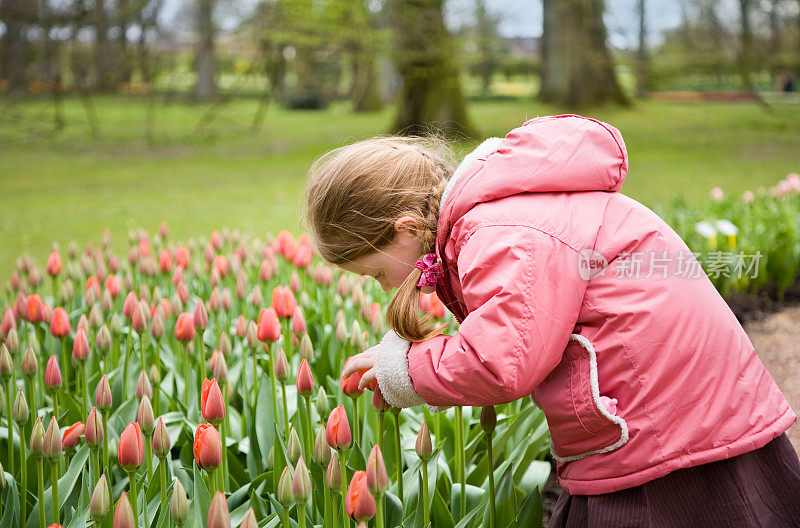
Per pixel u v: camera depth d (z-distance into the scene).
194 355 3.21
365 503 1.84
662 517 2.00
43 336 3.26
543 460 3.27
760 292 5.68
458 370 1.94
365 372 2.19
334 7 16.92
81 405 2.96
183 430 2.96
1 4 16.41
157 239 5.12
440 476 2.64
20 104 21.55
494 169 2.09
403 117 18.47
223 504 1.72
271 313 2.63
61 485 2.31
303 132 24.53
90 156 19.50
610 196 2.12
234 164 17.59
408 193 2.20
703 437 1.96
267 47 20.08
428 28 17.33
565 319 1.94
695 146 18.08
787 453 2.08
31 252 8.59
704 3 18.58
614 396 2.01
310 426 2.41
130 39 18.97
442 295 2.30
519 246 1.94
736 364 2.03
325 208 2.22
